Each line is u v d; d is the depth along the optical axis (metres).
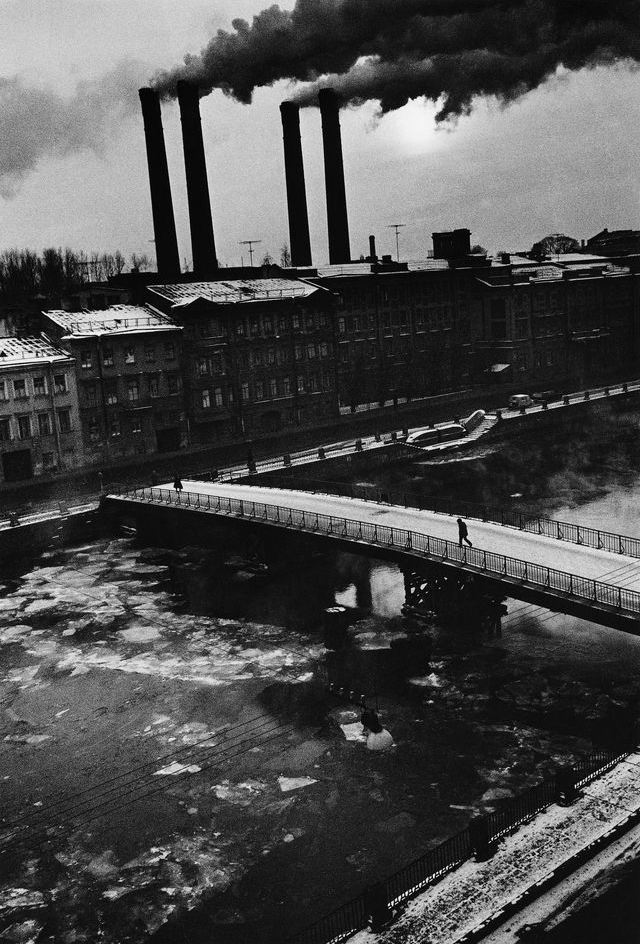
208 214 109.44
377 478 84.56
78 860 30.91
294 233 119.94
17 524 65.19
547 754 35.00
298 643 48.31
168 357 85.56
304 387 97.88
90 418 80.38
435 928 23.17
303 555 61.78
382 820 31.69
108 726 40.12
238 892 28.59
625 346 139.00
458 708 39.28
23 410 75.75
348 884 28.41
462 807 32.06
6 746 38.94
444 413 106.69
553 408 103.50
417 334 113.94
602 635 46.62
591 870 24.88
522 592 40.94
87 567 62.62
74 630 51.25
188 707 41.47
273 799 33.62
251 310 91.75
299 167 118.56
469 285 120.38
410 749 36.28
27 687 44.34
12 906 28.75
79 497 73.31
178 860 30.50
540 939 22.47
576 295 128.25
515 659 44.00
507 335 119.62
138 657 47.31
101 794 34.81
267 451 90.62
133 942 26.83
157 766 36.53
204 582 58.69
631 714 37.53
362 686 41.66
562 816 27.34
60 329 79.06
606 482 79.44
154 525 67.81
